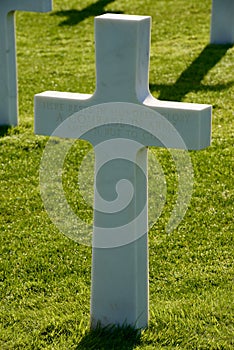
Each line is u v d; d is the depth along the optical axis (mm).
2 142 14078
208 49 19656
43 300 9359
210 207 11727
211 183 12508
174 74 17891
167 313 8797
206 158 13375
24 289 9625
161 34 21234
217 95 16469
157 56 19297
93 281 8281
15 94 14734
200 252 10477
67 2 24078
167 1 24016
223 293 9375
